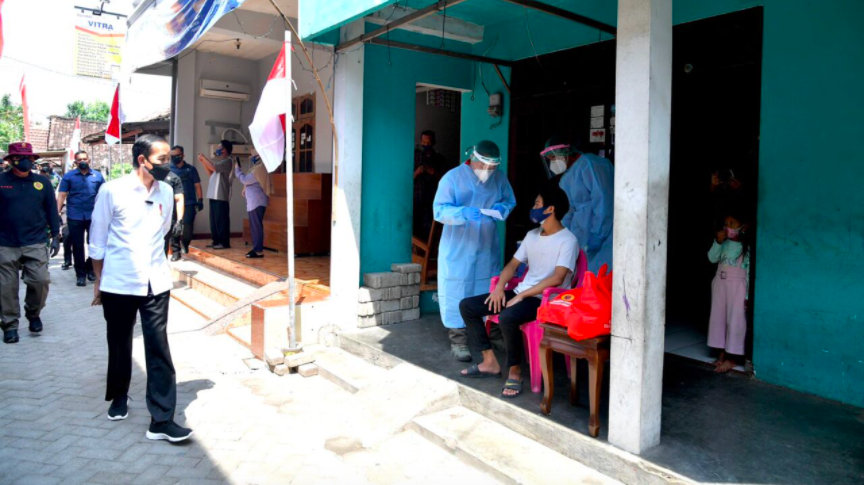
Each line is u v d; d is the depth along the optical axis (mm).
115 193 3559
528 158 5750
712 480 2762
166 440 3674
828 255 3611
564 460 3258
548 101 5527
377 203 5617
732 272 4105
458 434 3586
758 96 3957
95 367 5031
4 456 3424
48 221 6027
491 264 4633
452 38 5898
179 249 8844
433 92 8781
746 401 3664
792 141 3736
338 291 5383
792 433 3232
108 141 8203
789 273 3797
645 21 2814
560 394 3852
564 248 3811
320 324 5434
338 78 5273
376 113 5520
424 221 6910
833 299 3607
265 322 5137
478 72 6094
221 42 9633
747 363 4102
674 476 2799
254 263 7766
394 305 5652
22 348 5551
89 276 9031
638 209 2904
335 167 5301
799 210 3725
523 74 5730
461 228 4504
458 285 4488
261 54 10383
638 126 2879
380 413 3914
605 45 4973
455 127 9062
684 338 5047
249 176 8039
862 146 3424
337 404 4273
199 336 6047
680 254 6105
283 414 4105
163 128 11766
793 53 3715
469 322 4168
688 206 6039
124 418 3977
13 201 5613
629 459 2969
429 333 5312
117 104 8219
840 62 3506
